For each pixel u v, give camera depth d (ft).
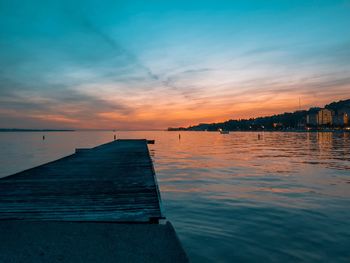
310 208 27.76
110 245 10.14
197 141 261.24
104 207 15.55
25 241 10.47
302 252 17.44
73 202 16.70
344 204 29.35
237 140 274.57
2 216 13.92
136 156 48.14
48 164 36.78
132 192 19.52
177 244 10.19
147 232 11.50
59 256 9.18
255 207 28.32
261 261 16.25
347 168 62.28
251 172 56.70
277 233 20.70
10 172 69.10
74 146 195.83
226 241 19.27
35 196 18.31
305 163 73.31
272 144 190.60
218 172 57.21
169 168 65.10
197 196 34.04
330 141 229.04
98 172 29.30
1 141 294.46
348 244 18.61
